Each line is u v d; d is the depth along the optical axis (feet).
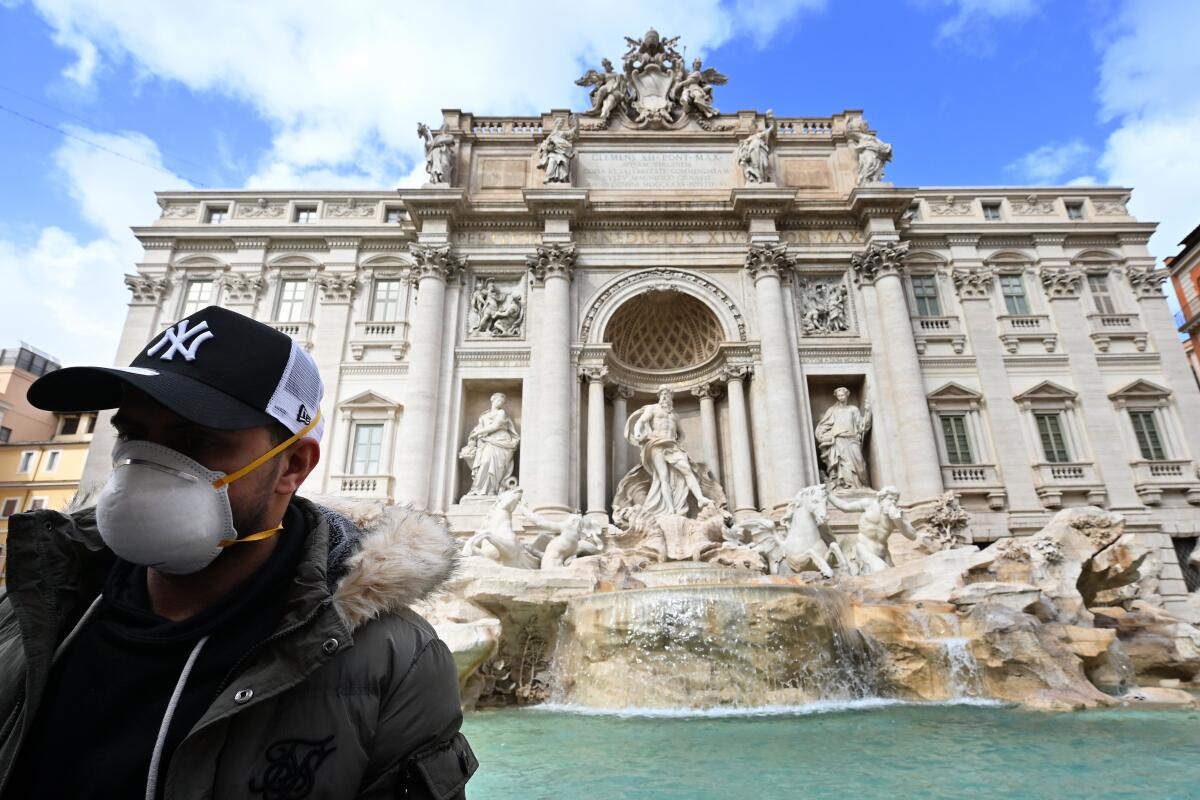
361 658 5.81
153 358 5.93
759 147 100.37
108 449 92.43
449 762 5.98
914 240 104.63
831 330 95.71
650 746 26.04
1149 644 52.26
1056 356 97.35
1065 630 41.52
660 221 99.04
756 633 39.93
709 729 29.94
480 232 98.99
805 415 89.71
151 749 4.96
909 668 40.81
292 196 109.29
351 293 101.81
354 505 7.82
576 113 105.70
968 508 89.45
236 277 102.12
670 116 105.60
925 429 87.15
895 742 25.50
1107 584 55.67
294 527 6.47
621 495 82.89
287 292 103.50
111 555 6.43
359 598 5.94
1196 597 83.61
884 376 92.38
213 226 104.42
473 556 51.67
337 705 5.52
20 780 5.00
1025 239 104.78
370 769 5.74
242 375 5.90
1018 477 90.89
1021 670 38.19
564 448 85.05
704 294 95.71
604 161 103.40
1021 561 50.72
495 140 104.32
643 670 39.96
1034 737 25.88
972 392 94.02
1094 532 53.36
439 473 86.74
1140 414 94.99
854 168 103.30
